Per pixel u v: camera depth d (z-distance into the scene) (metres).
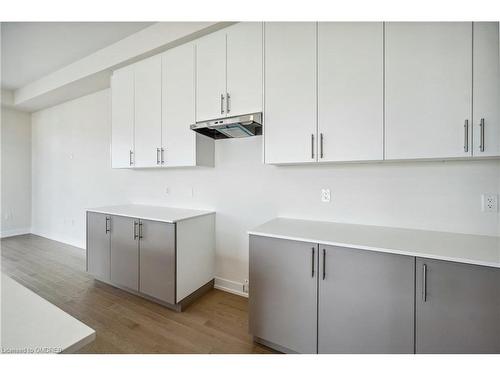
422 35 1.29
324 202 1.92
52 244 3.95
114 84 2.64
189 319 1.93
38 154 4.46
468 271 1.06
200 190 2.55
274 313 1.52
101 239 2.50
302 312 1.43
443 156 1.26
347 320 1.31
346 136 1.48
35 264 3.08
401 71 1.34
